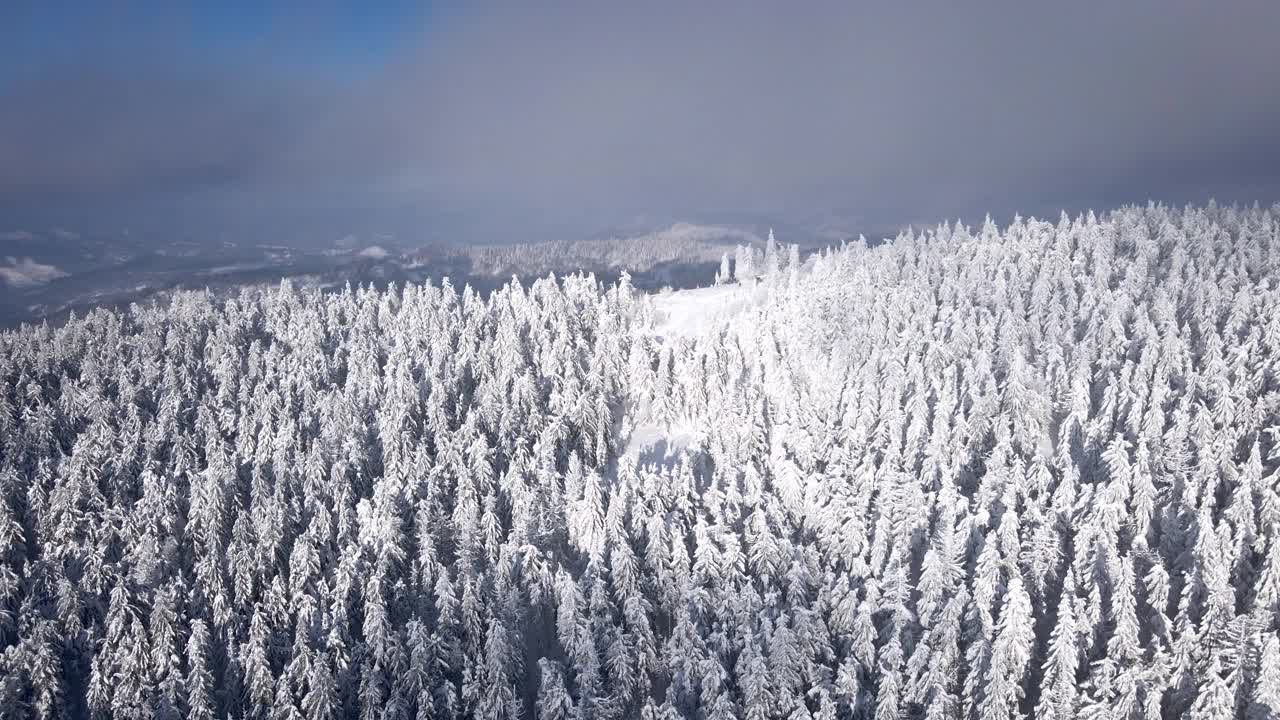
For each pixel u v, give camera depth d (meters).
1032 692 50.91
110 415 95.94
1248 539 54.12
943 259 124.12
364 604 60.59
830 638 54.03
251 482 78.31
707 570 58.94
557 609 60.34
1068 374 78.88
